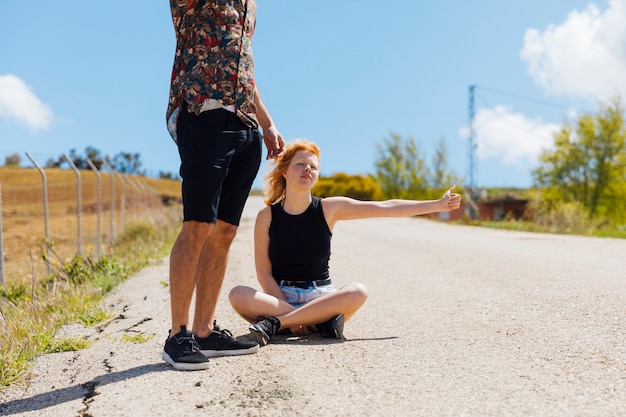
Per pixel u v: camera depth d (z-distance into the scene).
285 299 3.82
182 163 3.07
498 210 49.09
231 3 3.11
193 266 3.05
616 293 4.78
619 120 37.34
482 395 2.49
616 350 3.14
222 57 3.06
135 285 6.33
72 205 22.25
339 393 2.55
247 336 3.69
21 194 22.27
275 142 3.54
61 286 6.43
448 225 19.27
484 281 5.80
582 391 2.51
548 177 38.62
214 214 3.05
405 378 2.74
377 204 3.86
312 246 3.82
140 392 2.64
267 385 2.68
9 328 4.35
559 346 3.25
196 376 2.85
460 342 3.41
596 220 18.59
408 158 37.22
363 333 3.78
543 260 7.41
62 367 3.15
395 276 6.48
